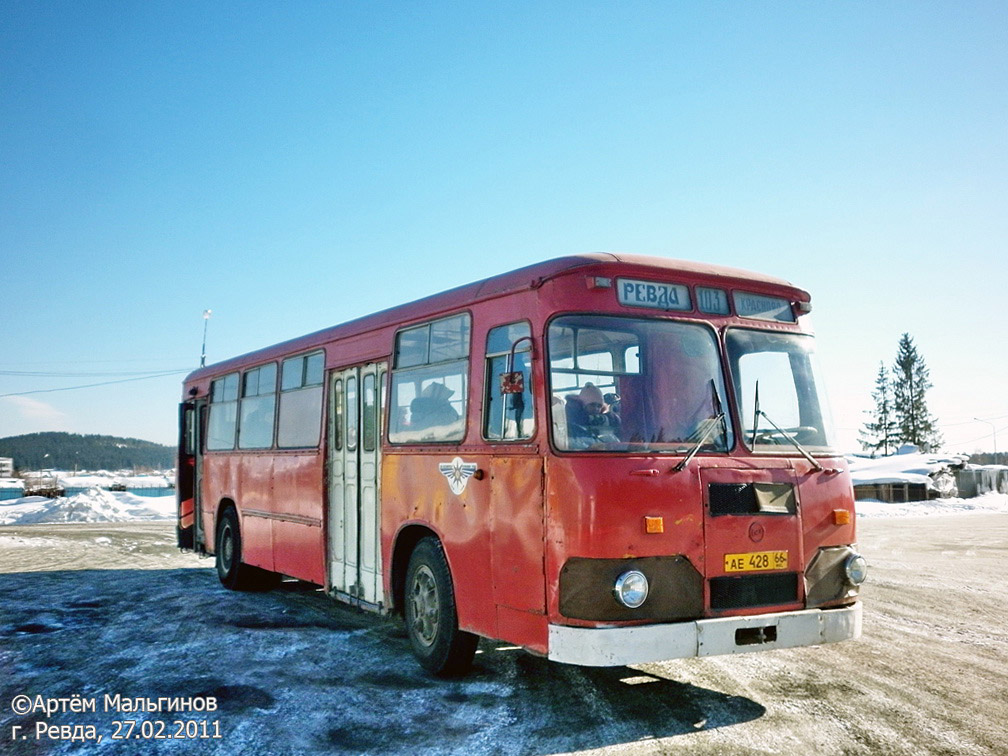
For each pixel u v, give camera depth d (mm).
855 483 38719
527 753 5121
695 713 5891
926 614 9789
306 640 8414
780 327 6594
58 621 9492
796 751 5117
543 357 5898
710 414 5961
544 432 5785
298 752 5211
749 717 5793
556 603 5516
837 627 5934
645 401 5805
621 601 5305
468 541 6586
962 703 6137
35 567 14844
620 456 5551
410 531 7723
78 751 5293
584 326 5844
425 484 7293
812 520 6090
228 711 6035
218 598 11195
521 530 5945
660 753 5090
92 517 32031
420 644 7219
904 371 86438
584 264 5941
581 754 5098
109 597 11266
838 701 6176
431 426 7332
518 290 6332
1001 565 14633
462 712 5957
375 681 6816
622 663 5211
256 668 7266
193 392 14336
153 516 33156
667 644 5312
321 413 9523
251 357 11914
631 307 5969
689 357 6043
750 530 5789
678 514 5562
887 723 5664
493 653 7820
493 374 6547
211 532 13047
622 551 5387
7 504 38125
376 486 8273
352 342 9023
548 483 5691
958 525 25234
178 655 7766
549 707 6051
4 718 5961
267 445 11039
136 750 5293
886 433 87312
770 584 5855
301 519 9852
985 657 7605
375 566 8180
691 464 5707
